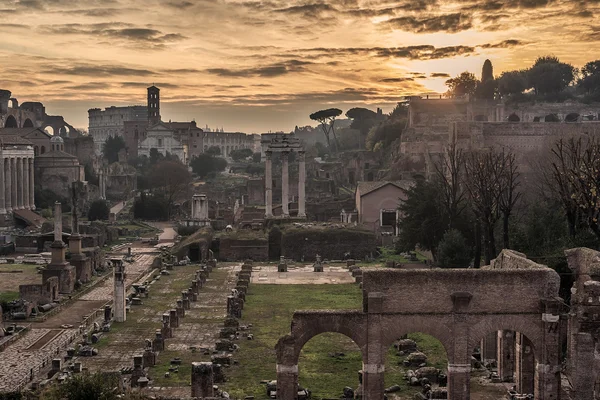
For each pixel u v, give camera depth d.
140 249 178.62
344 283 124.88
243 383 69.25
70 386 55.41
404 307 62.19
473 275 61.97
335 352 79.38
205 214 197.75
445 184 131.88
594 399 60.19
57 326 97.81
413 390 67.19
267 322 93.75
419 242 135.62
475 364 73.25
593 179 87.50
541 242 98.00
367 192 181.38
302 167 188.62
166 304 109.75
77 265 131.00
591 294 60.22
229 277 134.50
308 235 158.50
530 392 64.38
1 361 80.50
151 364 75.38
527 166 172.88
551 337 61.34
